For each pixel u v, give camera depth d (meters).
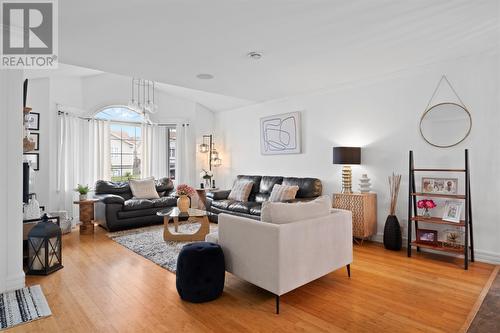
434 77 3.66
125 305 2.37
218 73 3.90
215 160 6.98
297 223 2.37
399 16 2.40
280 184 5.20
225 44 2.93
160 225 5.39
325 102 4.88
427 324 2.08
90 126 5.88
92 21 2.43
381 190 4.18
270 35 2.74
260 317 2.18
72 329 2.03
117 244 4.16
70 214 5.49
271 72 3.87
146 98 6.61
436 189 3.61
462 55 3.35
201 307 2.33
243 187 5.56
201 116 7.13
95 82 5.95
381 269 3.15
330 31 2.66
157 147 6.80
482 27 2.62
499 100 3.21
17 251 2.64
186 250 2.47
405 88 3.92
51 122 5.23
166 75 3.98
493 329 2.01
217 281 2.46
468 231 3.43
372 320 2.14
